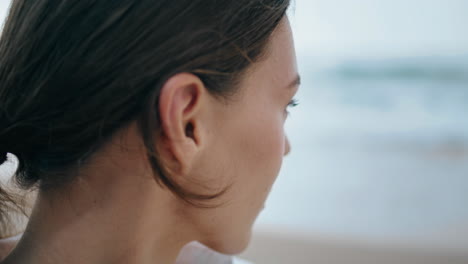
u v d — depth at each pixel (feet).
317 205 13.58
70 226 1.93
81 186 1.89
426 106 24.79
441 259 10.52
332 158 18.17
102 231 1.92
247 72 1.90
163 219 2.01
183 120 1.78
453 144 19.30
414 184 15.10
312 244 11.14
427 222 12.41
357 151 18.95
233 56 1.83
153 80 1.73
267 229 12.03
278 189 14.97
